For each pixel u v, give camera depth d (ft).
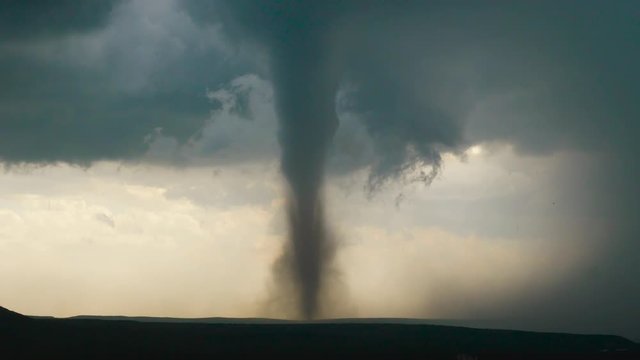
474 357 211.61
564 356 222.89
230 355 197.06
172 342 206.90
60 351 184.34
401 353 214.48
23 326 202.08
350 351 213.05
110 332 211.00
